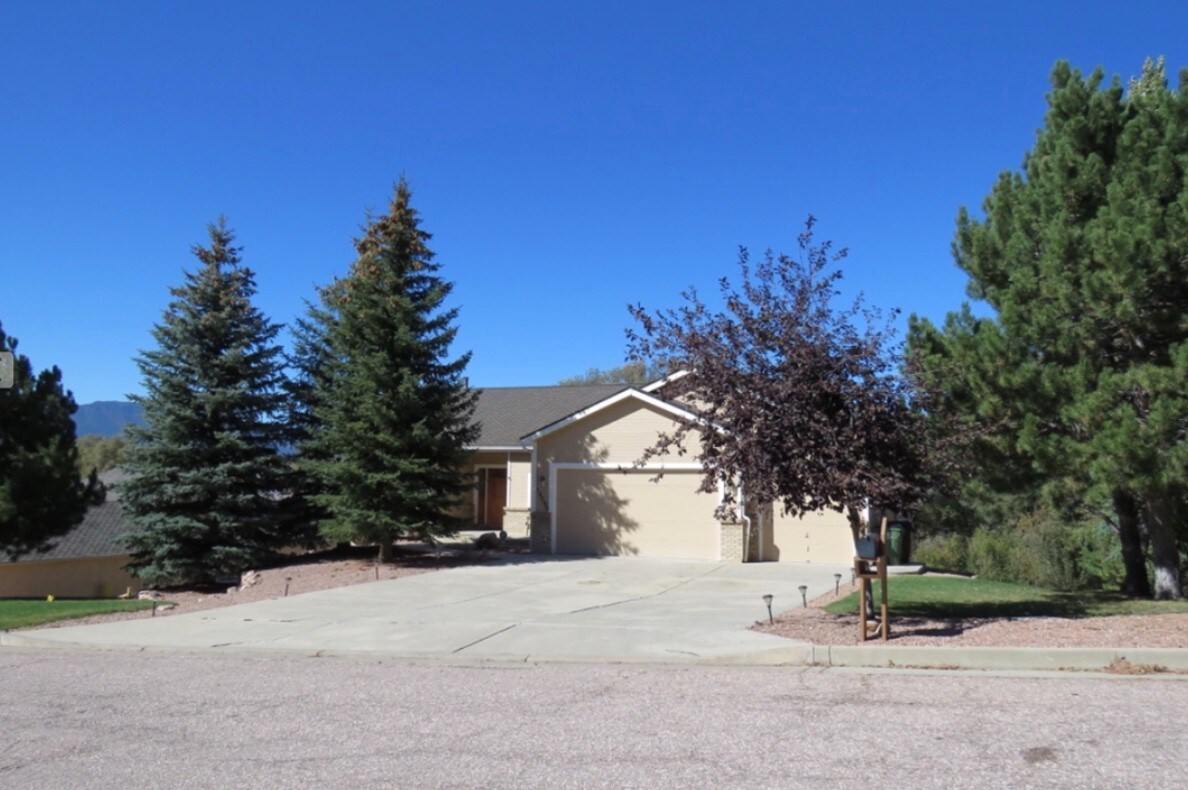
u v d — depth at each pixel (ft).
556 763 20.17
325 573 62.75
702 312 35.96
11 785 19.34
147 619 44.24
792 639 34.14
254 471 71.92
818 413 33.42
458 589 53.11
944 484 35.73
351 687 28.73
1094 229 39.78
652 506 71.67
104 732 23.49
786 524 68.85
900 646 30.71
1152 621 34.91
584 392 103.50
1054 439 40.45
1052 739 20.92
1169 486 37.88
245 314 73.87
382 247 73.05
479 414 100.78
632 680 28.96
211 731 23.45
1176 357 38.11
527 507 90.58
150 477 69.82
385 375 65.26
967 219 50.49
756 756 20.29
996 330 43.19
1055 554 73.31
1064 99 46.09
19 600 57.82
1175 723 21.99
